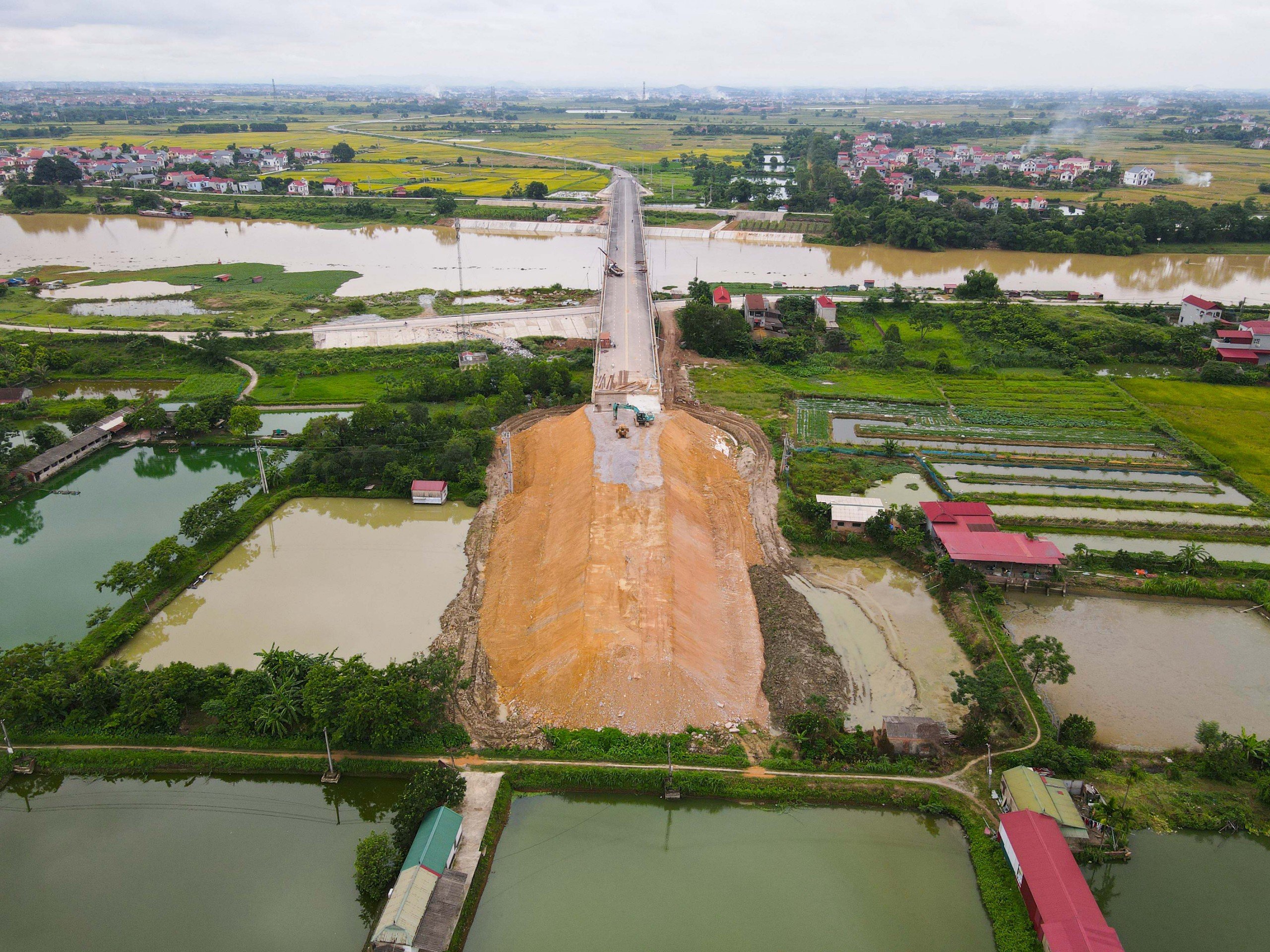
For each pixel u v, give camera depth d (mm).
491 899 44031
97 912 43500
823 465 92562
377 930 40281
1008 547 72250
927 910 43906
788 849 47562
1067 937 39406
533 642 62031
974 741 53250
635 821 49281
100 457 94875
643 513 72250
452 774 48375
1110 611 68688
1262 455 94812
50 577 71938
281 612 67312
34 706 54000
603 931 42469
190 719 56250
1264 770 51719
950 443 98875
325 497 85250
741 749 53281
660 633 59281
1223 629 66562
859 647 64188
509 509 83438
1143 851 46938
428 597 69625
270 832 48906
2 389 106812
